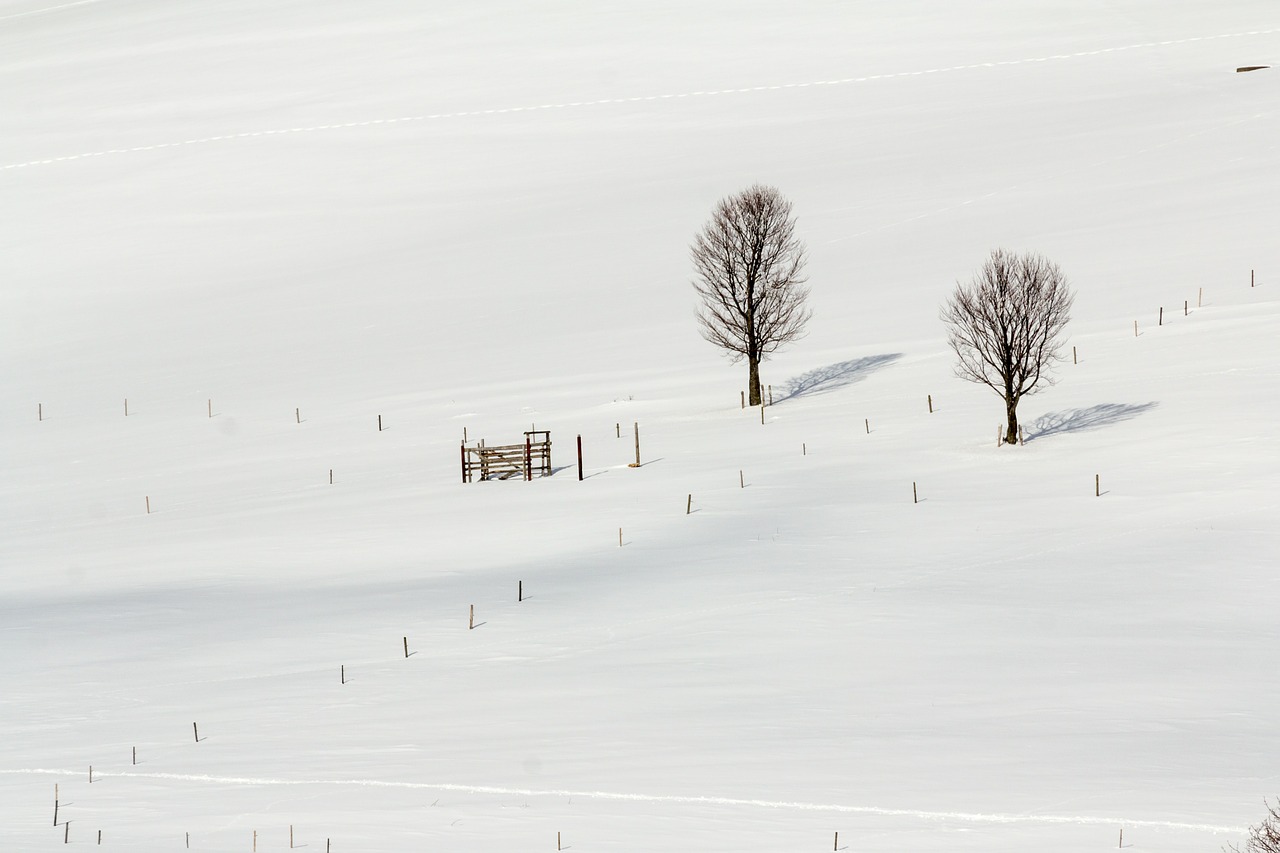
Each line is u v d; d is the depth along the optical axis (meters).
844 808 47.12
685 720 58.25
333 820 48.84
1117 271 152.00
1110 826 44.31
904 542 84.56
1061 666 62.06
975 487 94.56
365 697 65.81
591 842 45.16
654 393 140.25
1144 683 59.16
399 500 114.06
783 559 83.75
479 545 96.44
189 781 55.12
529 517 102.31
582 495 106.81
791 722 57.09
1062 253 162.38
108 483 137.12
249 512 117.19
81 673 74.75
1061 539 81.69
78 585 99.00
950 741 53.62
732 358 150.62
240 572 96.81
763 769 51.53
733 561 84.50
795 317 159.25
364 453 134.12
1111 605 70.19
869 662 64.62
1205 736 52.75
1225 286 140.00
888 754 52.47
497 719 60.44
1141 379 114.06
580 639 72.75
